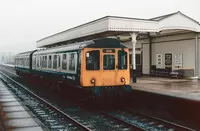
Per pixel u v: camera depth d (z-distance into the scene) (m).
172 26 18.78
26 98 17.44
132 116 11.99
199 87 14.91
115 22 17.08
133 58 17.98
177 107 10.98
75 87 14.14
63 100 16.56
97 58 12.93
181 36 21.38
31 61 25.28
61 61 15.83
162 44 23.31
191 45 20.50
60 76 16.03
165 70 23.06
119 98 13.52
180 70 20.98
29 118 10.55
